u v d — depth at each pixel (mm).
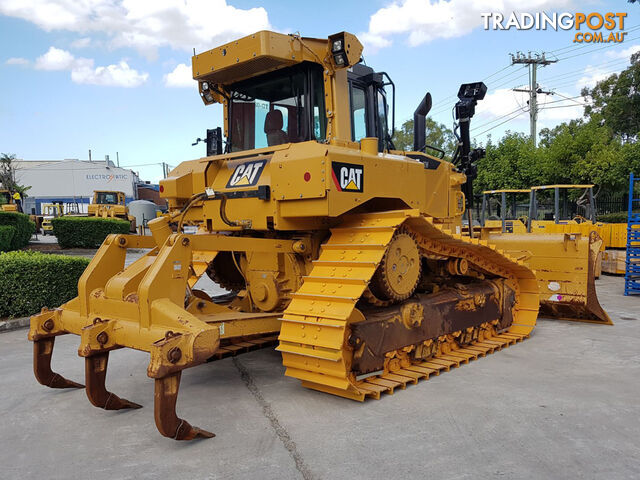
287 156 4324
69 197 57781
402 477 2920
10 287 7293
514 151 25375
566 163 23672
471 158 6941
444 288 5680
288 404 4074
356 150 4492
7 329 6980
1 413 3984
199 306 4238
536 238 7449
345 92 5012
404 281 4652
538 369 5039
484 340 6047
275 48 4609
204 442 3404
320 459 3145
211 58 5141
